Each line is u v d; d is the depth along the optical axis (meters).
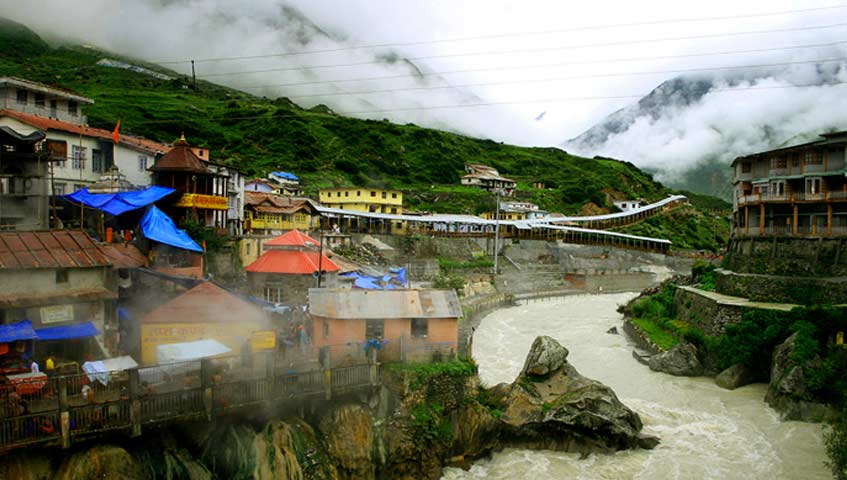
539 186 199.12
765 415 43.16
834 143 67.88
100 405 24.98
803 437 39.09
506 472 34.62
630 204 196.88
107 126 128.50
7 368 27.55
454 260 108.25
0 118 54.66
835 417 40.38
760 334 51.00
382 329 36.28
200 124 164.25
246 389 28.72
